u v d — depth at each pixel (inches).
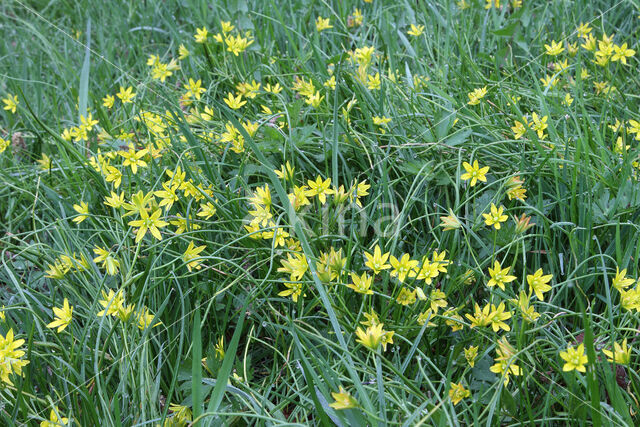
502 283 36.1
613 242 38.6
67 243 41.8
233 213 39.2
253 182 42.7
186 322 38.5
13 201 44.8
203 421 34.8
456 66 48.8
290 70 48.4
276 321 37.7
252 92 45.3
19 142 48.3
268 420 34.7
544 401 35.7
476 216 39.6
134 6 59.3
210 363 36.7
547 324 35.2
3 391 35.9
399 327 36.2
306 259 36.3
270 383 36.5
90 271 39.7
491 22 51.9
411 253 40.2
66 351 37.4
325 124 43.7
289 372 37.1
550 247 38.4
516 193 38.8
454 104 43.6
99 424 35.8
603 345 35.7
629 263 38.6
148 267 37.0
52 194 43.1
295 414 35.9
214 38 49.5
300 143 41.2
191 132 42.1
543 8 51.9
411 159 41.4
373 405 34.9
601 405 34.2
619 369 35.4
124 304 37.4
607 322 36.8
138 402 36.4
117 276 40.1
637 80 46.5
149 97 49.8
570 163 38.9
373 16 53.1
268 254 38.5
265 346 38.7
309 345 36.2
